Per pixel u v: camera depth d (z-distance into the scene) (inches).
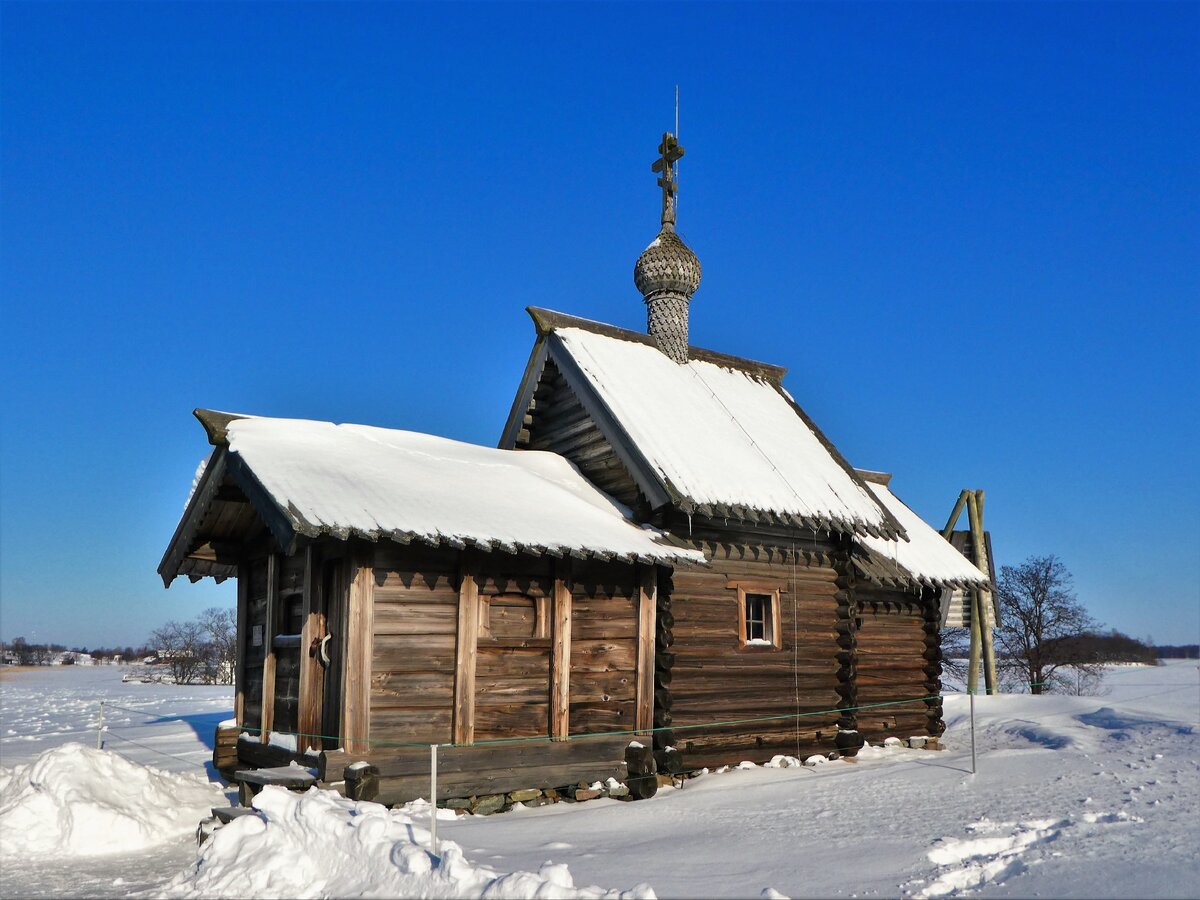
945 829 383.6
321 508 442.9
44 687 2241.6
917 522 859.4
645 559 519.2
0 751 765.9
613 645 540.4
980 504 1143.6
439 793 469.4
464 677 484.1
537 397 679.7
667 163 783.1
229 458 501.4
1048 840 368.2
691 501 555.5
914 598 768.3
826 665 648.4
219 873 330.3
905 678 751.1
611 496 616.4
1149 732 701.9
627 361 677.9
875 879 305.3
